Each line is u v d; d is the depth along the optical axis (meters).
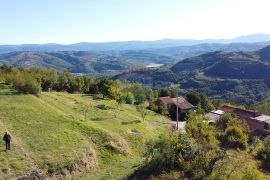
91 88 100.12
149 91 137.25
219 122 62.75
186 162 34.59
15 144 39.41
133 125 64.50
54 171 36.66
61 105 66.56
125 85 128.38
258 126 86.06
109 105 81.00
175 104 111.31
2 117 48.59
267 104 127.25
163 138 37.84
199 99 125.00
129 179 35.78
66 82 96.12
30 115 51.78
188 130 47.34
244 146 49.72
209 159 35.19
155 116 94.12
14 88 70.56
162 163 35.66
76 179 37.94
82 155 41.75
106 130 53.38
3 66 104.25
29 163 35.84
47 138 43.84
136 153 52.03
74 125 51.75
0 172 32.62
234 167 36.09
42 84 87.69
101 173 40.78
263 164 42.94
